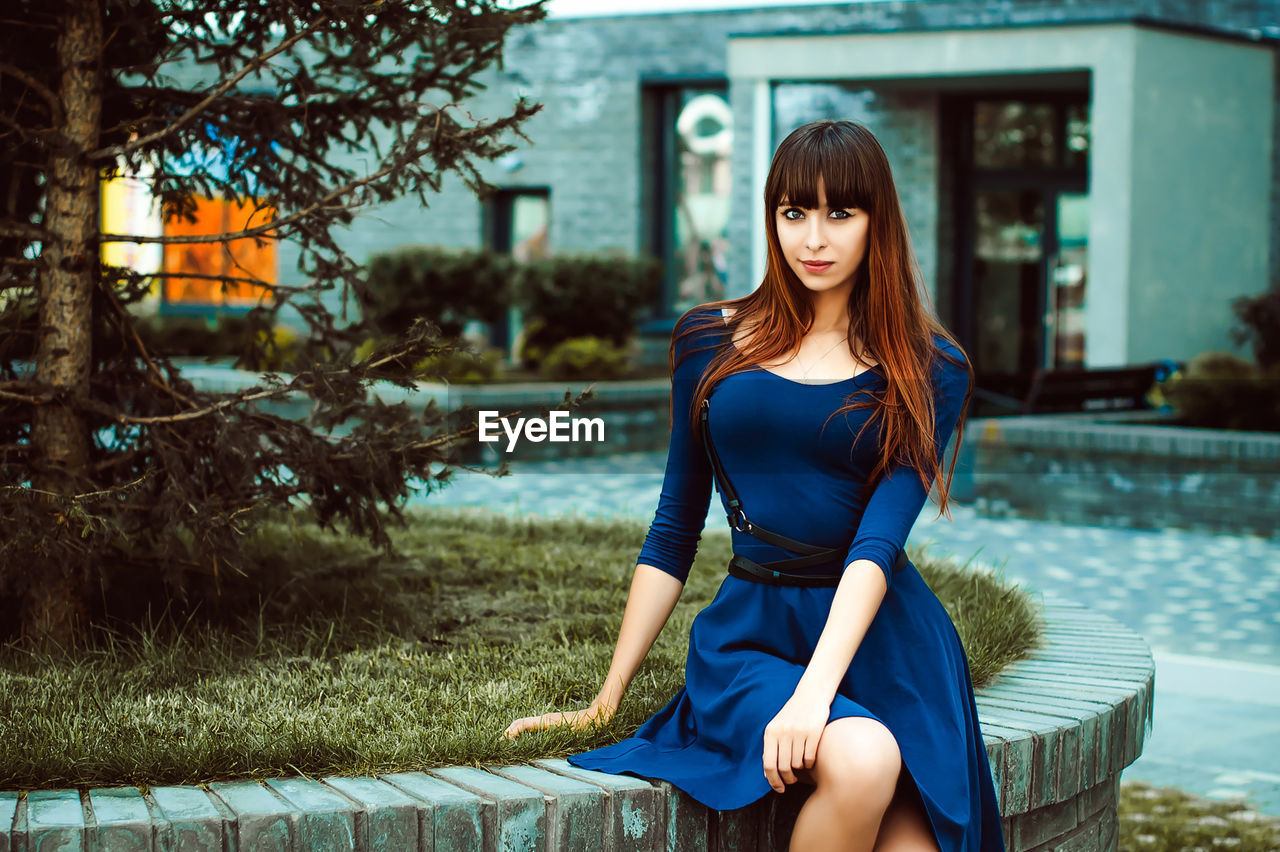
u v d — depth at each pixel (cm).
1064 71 1355
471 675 338
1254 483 920
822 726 222
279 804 234
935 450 251
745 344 263
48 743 259
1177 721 521
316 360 399
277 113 407
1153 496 959
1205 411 1074
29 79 370
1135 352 1326
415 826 233
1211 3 1538
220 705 304
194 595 413
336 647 374
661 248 1856
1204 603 714
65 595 371
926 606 255
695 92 1830
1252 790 445
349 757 261
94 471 383
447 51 416
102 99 399
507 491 1060
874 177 252
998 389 1543
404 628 398
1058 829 305
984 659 347
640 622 279
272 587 428
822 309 260
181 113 415
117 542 436
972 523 978
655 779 247
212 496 369
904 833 230
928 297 263
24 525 329
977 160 1609
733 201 1515
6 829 217
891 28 1382
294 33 375
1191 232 1363
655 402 1384
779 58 1433
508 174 1883
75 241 378
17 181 406
